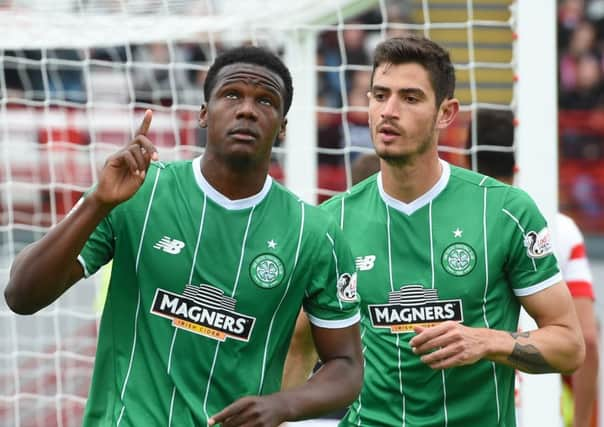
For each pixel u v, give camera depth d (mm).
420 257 14914
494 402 14859
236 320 12344
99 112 33000
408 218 15039
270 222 12586
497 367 14820
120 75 33188
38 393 27625
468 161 19250
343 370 12578
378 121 14438
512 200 14969
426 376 14766
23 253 11844
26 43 23609
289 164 24781
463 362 13625
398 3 32781
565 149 42438
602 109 42469
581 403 18844
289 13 22750
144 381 12242
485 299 14805
